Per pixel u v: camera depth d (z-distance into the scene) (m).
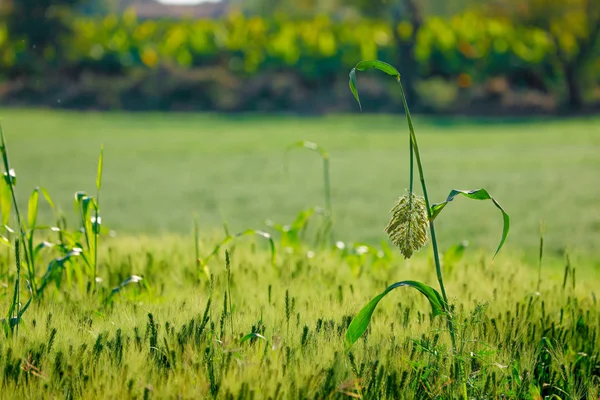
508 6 38.03
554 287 4.12
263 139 23.97
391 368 2.73
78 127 27.41
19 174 15.35
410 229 2.79
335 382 2.55
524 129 28.33
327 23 38.38
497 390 2.85
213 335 2.96
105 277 4.53
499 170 16.59
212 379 2.56
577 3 36.03
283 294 3.86
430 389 2.76
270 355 2.81
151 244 5.46
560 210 11.07
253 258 5.00
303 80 36.59
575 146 22.19
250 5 73.06
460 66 36.69
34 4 37.03
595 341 3.48
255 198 12.41
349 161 18.52
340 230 9.43
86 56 36.59
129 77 36.25
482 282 4.27
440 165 17.64
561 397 3.08
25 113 32.34
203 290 4.00
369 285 4.30
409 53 36.12
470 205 11.70
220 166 17.27
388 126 29.27
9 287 4.00
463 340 2.90
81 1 41.34
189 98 35.38
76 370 2.60
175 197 12.47
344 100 35.47
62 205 11.10
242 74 36.72
